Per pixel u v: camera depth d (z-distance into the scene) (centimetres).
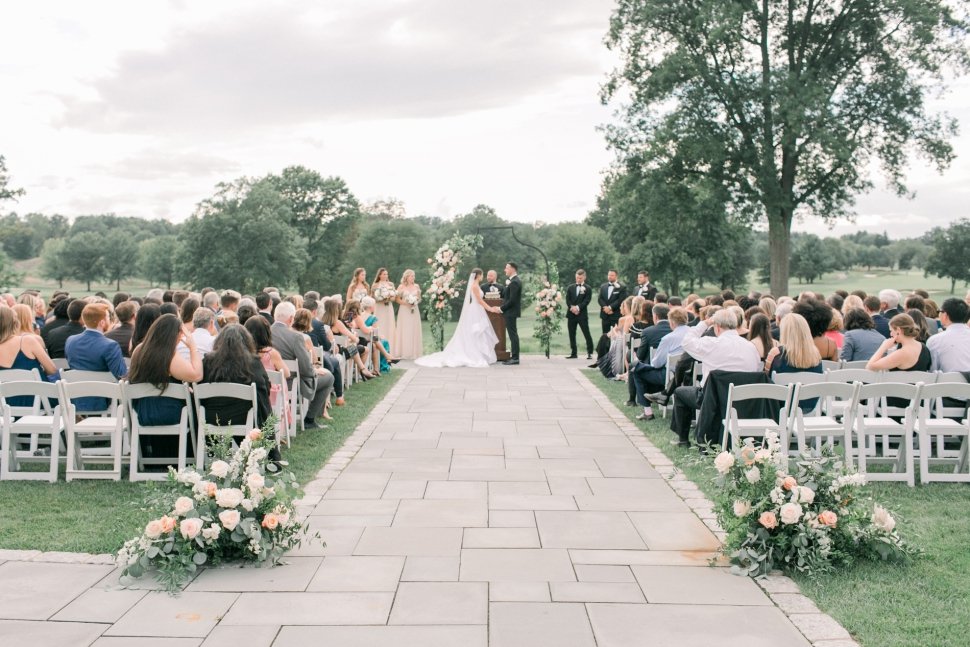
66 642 344
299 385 832
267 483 456
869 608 383
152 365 604
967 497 586
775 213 2594
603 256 5462
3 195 4406
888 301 952
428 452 748
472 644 344
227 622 365
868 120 2605
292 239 6319
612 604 389
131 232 12538
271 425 487
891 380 671
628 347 1230
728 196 2598
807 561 430
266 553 438
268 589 406
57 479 623
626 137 2778
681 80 2609
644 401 934
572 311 1656
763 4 2634
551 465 696
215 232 6075
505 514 545
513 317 1551
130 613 375
